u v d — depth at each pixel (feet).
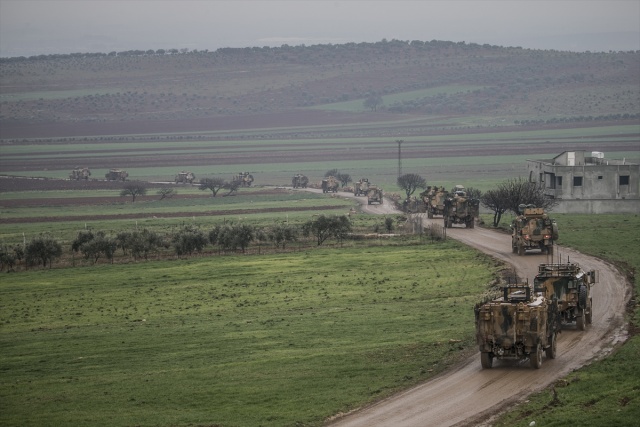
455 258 576.20
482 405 246.68
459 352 312.50
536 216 554.05
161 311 459.32
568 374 272.31
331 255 630.33
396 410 248.73
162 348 364.17
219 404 269.03
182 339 379.96
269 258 633.20
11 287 558.97
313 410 255.09
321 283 515.50
